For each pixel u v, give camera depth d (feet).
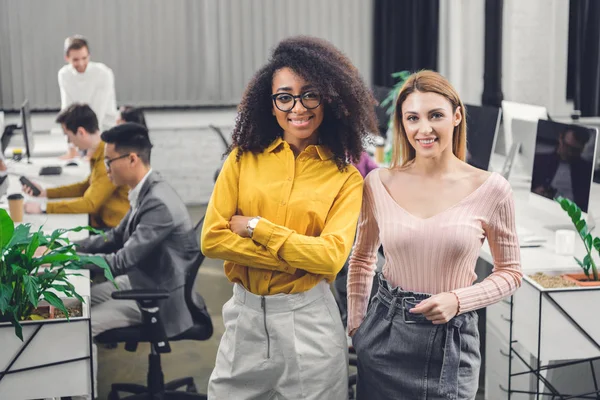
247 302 7.88
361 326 7.98
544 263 11.35
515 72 23.97
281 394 7.93
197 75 28.58
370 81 29.07
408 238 7.57
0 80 27.63
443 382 7.45
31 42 27.58
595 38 23.71
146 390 12.67
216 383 8.17
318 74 7.60
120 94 28.32
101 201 15.15
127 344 12.29
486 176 7.69
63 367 9.27
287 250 7.47
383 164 19.13
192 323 12.17
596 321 10.15
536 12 23.59
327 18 28.68
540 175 13.69
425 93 7.55
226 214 7.83
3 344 9.05
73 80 23.85
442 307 7.32
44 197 16.25
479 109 15.78
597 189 16.40
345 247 7.61
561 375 11.25
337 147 7.91
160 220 12.09
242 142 7.97
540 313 10.07
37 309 9.48
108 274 9.44
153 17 28.04
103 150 15.20
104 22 27.84
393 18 28.02
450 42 26.55
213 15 28.27
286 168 7.82
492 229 7.71
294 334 7.74
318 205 7.75
